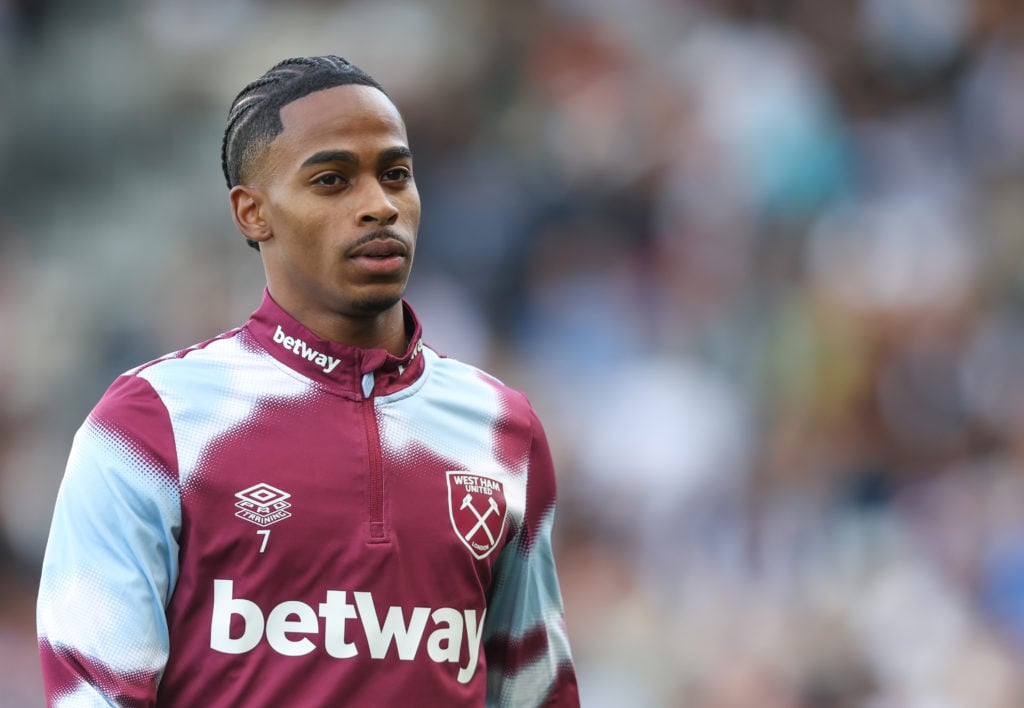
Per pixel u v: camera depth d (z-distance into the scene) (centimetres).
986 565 3170
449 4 4781
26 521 3759
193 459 1003
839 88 4712
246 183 1063
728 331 3922
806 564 3266
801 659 2981
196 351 1055
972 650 2984
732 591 3250
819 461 3541
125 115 4619
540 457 1131
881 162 4456
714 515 3456
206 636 988
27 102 4653
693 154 4303
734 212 4181
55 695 1002
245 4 4828
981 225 4256
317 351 1041
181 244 4281
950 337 3869
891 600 3055
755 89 4403
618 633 3197
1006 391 3772
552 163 4381
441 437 1066
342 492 1009
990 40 4797
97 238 4369
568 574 3381
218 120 4597
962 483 3438
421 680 1005
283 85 1046
